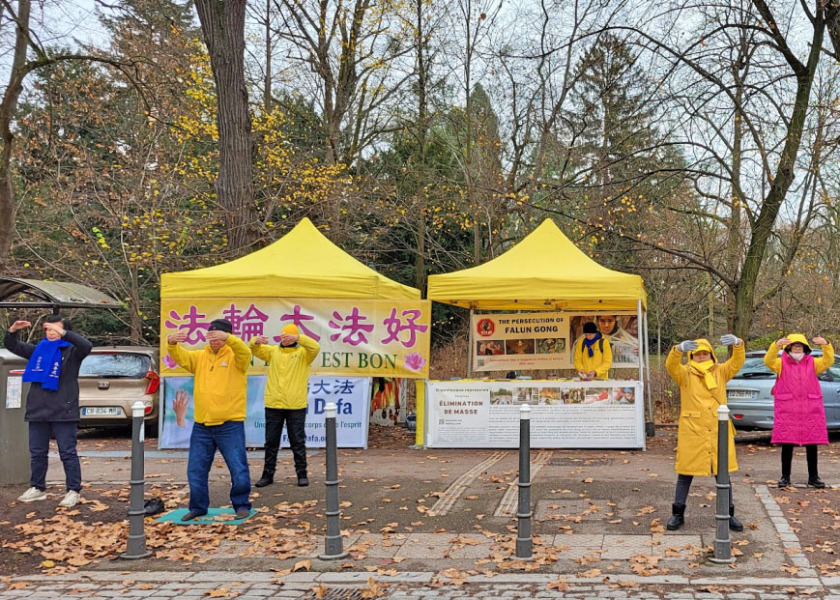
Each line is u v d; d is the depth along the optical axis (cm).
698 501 820
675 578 587
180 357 794
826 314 2242
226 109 1600
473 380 1277
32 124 2133
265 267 1294
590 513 786
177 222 1880
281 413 950
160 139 2178
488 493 884
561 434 1231
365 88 2681
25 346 886
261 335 1259
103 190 2209
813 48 1495
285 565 654
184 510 838
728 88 1459
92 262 1919
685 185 2012
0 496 866
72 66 2280
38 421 841
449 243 2812
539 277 1249
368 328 1268
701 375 706
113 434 1559
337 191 2166
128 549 680
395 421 1595
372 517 798
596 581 588
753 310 1692
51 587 611
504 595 566
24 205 2275
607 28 1570
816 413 892
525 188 2300
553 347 1467
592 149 2264
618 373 2133
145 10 2211
